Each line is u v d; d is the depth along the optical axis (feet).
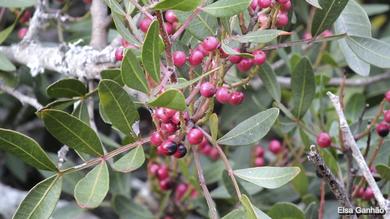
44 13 1.20
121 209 1.28
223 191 1.22
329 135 1.08
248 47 0.86
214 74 0.82
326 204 1.21
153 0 0.81
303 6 1.30
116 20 0.83
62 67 1.12
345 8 1.01
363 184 1.01
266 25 0.84
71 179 1.19
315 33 0.93
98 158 0.83
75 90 0.97
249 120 0.88
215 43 0.80
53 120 0.81
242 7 0.78
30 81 1.30
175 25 0.90
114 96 0.82
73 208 1.27
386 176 0.94
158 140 0.82
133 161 0.82
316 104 1.25
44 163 0.83
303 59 1.06
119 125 0.83
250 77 0.87
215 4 0.79
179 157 0.83
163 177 1.27
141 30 0.88
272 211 0.95
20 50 1.18
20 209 0.81
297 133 1.32
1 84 1.18
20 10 1.25
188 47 0.91
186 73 0.91
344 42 1.02
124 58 0.77
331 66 1.34
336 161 1.05
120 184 1.32
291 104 1.23
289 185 1.23
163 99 0.73
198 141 0.81
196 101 0.84
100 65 1.08
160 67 0.79
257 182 0.81
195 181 1.22
